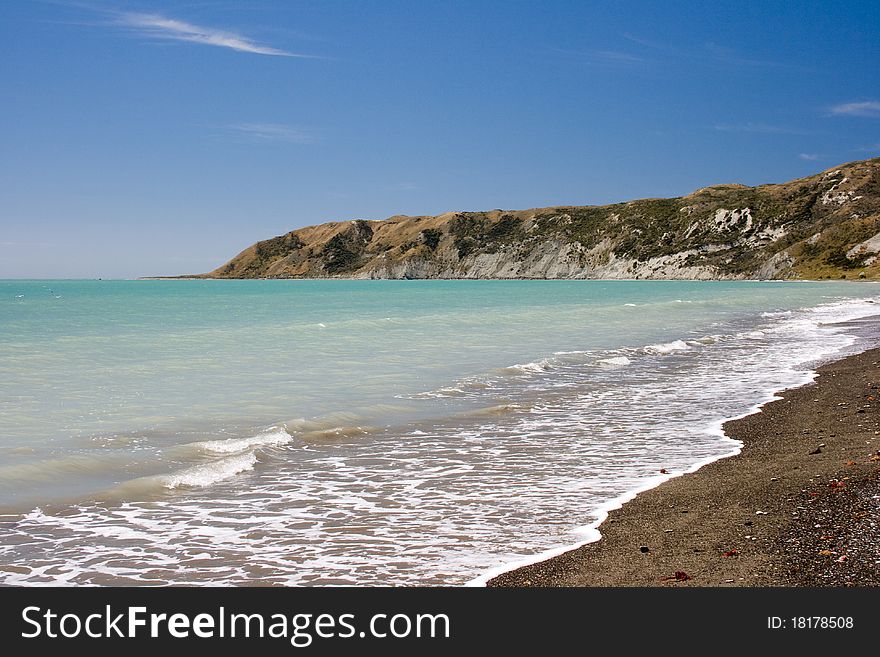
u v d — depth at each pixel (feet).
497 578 20.99
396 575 21.36
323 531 25.22
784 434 39.75
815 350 80.94
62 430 39.91
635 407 49.01
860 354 75.25
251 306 201.98
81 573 21.67
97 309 181.16
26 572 21.71
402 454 36.45
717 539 23.27
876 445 35.06
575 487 30.53
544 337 96.17
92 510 27.35
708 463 34.12
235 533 25.03
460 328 110.11
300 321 130.21
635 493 29.43
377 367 66.08
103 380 57.36
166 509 27.61
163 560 22.66
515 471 33.22
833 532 22.99
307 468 33.71
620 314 146.82
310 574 21.56
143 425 41.39
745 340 92.89
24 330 106.42
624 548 23.00
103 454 35.01
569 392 54.70
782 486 28.94
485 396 52.75
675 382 59.41
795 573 20.21
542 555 22.70
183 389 53.57
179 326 115.75
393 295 310.24
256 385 55.67
